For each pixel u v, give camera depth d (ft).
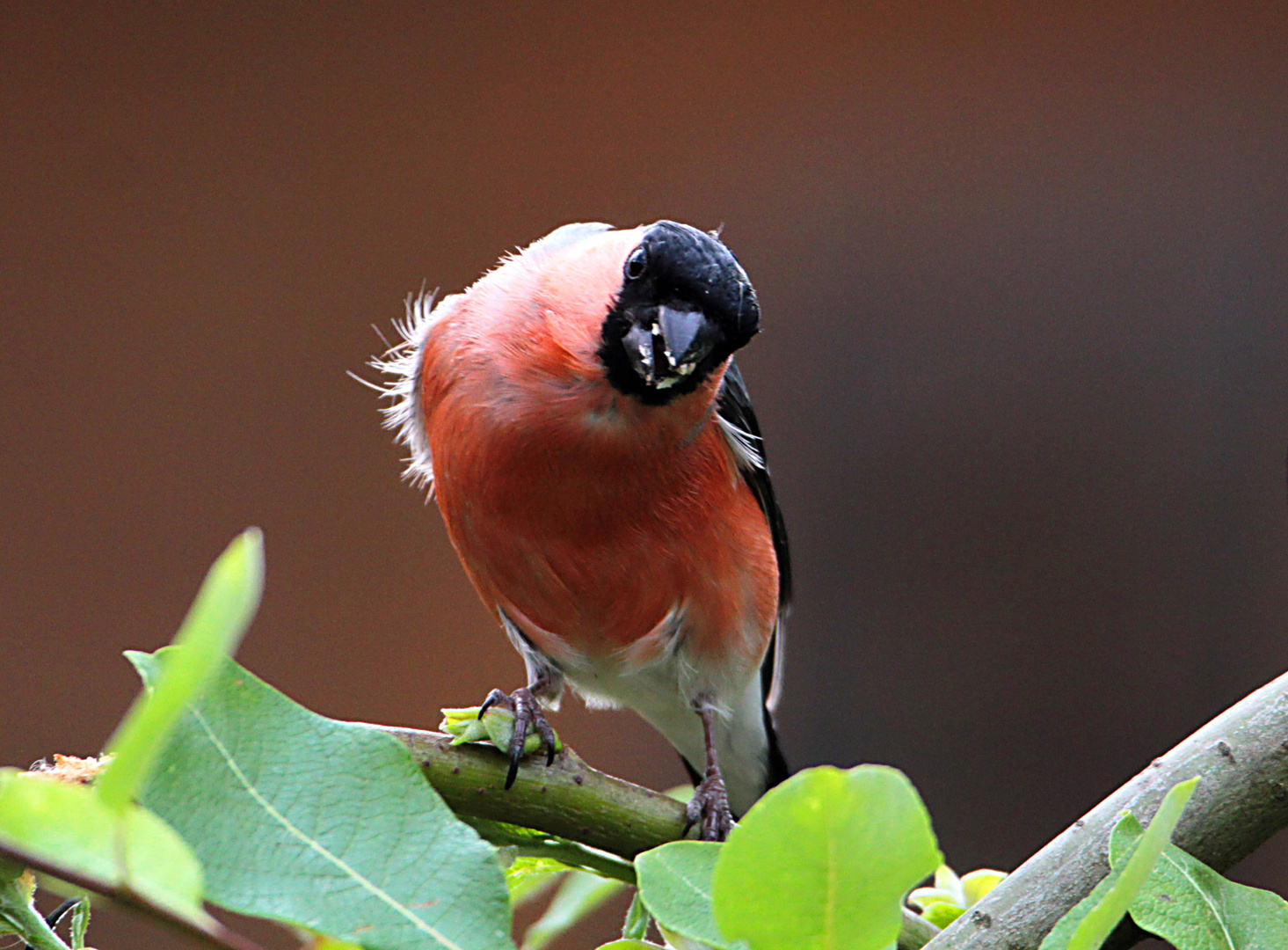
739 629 19.51
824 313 42.04
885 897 5.39
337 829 6.13
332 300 42.14
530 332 17.29
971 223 41.73
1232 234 40.47
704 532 18.52
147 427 41.29
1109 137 41.47
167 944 31.27
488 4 43.04
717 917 5.44
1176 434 39.88
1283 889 37.27
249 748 6.22
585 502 17.74
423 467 20.61
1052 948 6.22
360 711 40.60
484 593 19.61
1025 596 39.88
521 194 42.83
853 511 40.96
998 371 40.96
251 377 41.75
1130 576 39.50
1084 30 41.78
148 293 41.52
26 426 40.57
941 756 39.45
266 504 41.34
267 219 42.22
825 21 43.04
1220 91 41.06
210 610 4.08
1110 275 40.93
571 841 11.57
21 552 40.16
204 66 42.14
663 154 43.09
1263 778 9.11
